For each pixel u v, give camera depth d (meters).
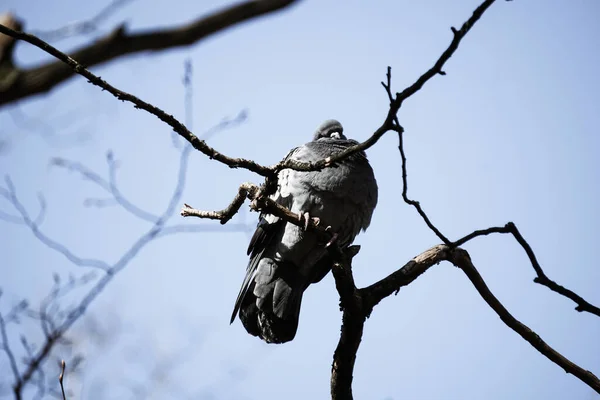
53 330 10.45
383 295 8.17
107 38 10.83
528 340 8.41
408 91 6.06
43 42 6.87
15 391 8.85
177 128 7.43
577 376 8.27
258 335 10.55
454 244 6.95
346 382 8.14
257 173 7.80
